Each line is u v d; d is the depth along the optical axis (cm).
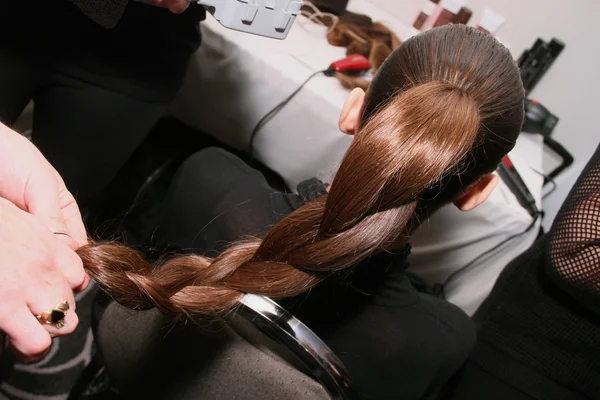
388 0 124
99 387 75
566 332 68
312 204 39
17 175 38
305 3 107
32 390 92
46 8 65
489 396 76
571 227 60
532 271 71
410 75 42
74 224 41
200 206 58
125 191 106
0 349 33
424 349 53
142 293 33
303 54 95
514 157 99
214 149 61
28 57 69
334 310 48
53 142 80
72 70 72
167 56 77
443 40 41
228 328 39
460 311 61
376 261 45
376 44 100
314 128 89
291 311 49
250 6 51
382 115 34
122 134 82
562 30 112
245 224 55
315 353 35
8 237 30
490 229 85
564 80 116
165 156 111
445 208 84
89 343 101
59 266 32
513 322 73
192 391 47
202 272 37
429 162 32
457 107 34
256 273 36
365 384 55
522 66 117
